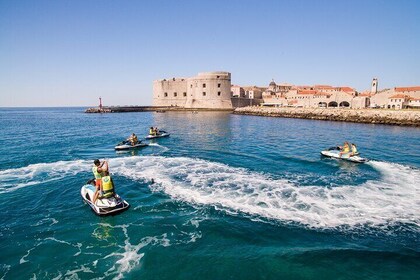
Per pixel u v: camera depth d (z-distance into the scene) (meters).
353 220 12.35
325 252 9.95
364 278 8.70
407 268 9.14
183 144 33.62
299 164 22.81
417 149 30.92
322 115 84.12
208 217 12.76
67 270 9.27
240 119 81.56
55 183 17.88
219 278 8.80
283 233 11.27
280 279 8.69
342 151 25.05
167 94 143.75
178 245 10.60
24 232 11.70
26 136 43.31
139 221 12.55
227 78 130.62
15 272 9.17
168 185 17.17
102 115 122.56
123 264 9.55
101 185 13.57
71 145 33.75
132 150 29.69
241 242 10.69
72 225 12.27
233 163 23.11
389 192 16.03
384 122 66.88
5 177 19.14
